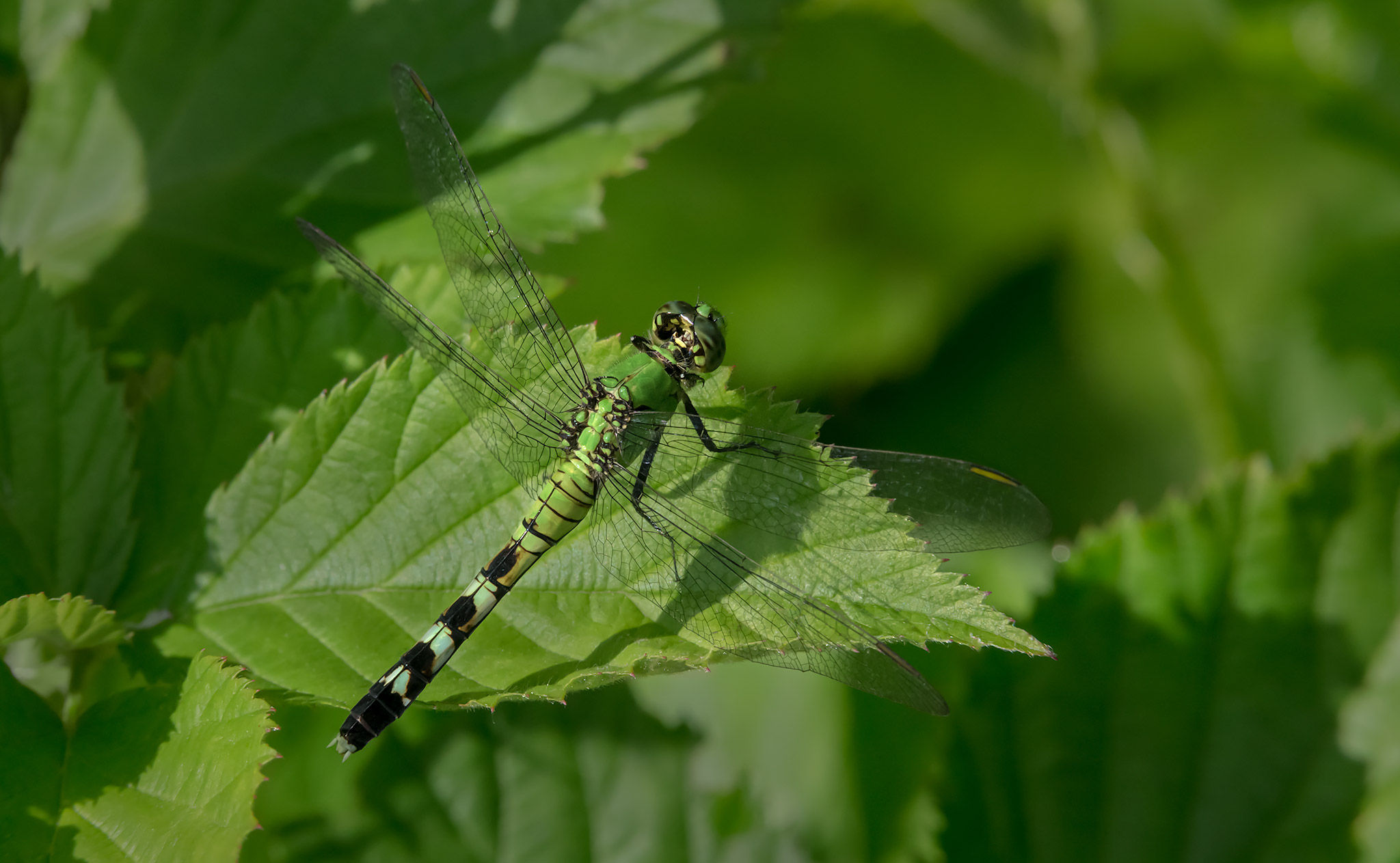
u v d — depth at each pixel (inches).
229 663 16.9
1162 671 18.0
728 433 17.1
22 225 17.8
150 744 16.6
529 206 17.9
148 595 17.0
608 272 21.9
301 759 17.9
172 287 17.7
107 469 17.0
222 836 16.4
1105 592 18.1
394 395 17.1
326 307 17.3
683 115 18.0
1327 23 21.9
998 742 18.0
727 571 16.9
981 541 17.3
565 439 17.2
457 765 17.8
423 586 17.0
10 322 17.0
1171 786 18.0
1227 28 21.9
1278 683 18.0
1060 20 21.0
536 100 18.0
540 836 17.8
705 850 17.8
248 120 17.9
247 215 17.8
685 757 18.0
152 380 17.6
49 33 17.9
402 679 16.8
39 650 16.8
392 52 18.0
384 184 17.9
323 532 17.0
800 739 19.2
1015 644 16.6
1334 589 18.0
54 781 16.6
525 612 17.0
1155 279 20.5
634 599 17.0
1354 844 17.8
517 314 17.4
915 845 18.8
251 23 18.0
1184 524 18.1
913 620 16.7
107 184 17.8
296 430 17.1
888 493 17.3
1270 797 17.9
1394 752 17.9
